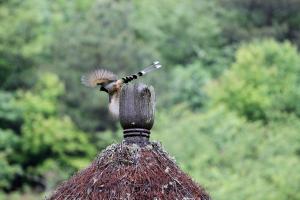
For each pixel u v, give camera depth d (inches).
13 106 5152.6
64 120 5103.3
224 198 3853.3
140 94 900.0
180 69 6328.7
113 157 879.7
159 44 6860.2
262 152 4313.5
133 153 876.6
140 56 5812.0
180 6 7155.5
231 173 4190.5
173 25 6978.4
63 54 5664.4
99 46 5634.8
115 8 6323.8
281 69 5890.8
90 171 879.1
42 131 5039.4
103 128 5349.4
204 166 4168.3
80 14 6550.2
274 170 4173.2
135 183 850.1
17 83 5492.1
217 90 5684.1
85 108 5334.6
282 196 4089.6
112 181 853.2
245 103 5516.7
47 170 4822.8
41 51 5782.5
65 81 5447.8
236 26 7062.0
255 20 7263.8
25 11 5772.6
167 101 5526.6
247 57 5885.8
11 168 4626.0
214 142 4365.2
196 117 4500.5
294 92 5590.6
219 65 6761.8
